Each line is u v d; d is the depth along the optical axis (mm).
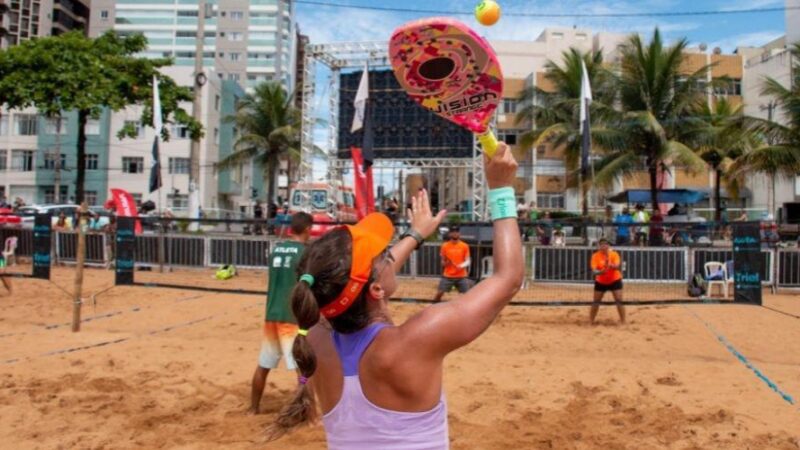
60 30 76500
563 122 29578
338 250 1478
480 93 1627
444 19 1561
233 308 11547
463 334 1488
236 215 39188
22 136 45406
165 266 17703
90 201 45406
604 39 51844
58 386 5746
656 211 21922
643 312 11391
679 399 5496
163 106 23906
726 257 14625
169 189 45438
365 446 1479
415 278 15891
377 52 25828
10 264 17984
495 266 1588
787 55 37469
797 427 4738
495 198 1641
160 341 8070
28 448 4234
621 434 4582
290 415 1587
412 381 1456
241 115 36469
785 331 9391
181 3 104625
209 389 5766
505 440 4445
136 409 5109
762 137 21719
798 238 16094
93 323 9602
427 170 36312
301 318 1458
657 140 23422
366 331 1521
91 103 22484
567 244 16250
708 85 24672
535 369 6648
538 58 51594
